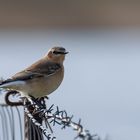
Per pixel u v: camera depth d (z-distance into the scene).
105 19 39.25
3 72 26.31
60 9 39.12
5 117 9.63
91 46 37.84
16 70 26.70
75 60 32.16
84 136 6.49
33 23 38.81
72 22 39.31
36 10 38.81
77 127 6.69
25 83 10.21
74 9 39.41
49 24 39.12
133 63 31.58
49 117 8.23
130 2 38.56
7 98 9.66
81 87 23.70
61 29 39.25
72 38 38.84
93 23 39.41
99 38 39.34
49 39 38.78
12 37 38.59
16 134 13.24
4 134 9.86
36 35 38.59
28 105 9.11
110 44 39.22
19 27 38.81
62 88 22.78
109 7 38.97
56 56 10.86
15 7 38.56
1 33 38.75
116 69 29.52
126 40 39.59
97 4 39.19
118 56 34.50
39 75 10.38
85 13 39.31
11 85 10.07
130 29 39.31
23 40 38.81
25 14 38.72
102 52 36.00
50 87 10.55
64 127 7.31
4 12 38.56
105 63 31.62
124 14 38.94
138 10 38.62
